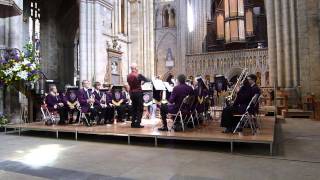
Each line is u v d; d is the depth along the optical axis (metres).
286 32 19.55
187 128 9.55
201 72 37.53
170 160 6.30
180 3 41.94
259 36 38.66
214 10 43.88
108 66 20.97
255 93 8.14
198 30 40.72
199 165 5.82
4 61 11.79
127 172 5.36
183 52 40.81
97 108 11.13
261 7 39.88
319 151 7.15
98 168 5.67
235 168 5.55
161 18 44.19
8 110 12.75
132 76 9.95
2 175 5.22
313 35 17.12
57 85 26.84
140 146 8.13
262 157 6.54
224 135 7.79
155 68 43.69
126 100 12.59
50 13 26.52
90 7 19.64
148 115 14.04
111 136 10.11
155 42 44.12
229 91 12.21
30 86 14.06
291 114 16.47
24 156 6.84
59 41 27.64
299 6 18.50
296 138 9.16
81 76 19.14
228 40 38.50
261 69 34.28
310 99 16.84
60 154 7.05
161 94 10.40
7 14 11.63
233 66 35.75
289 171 5.28
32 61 12.67
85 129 9.46
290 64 19.39
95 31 19.61
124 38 23.81
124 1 24.27
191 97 8.89
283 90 19.00
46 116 11.93
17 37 13.54
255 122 9.35
